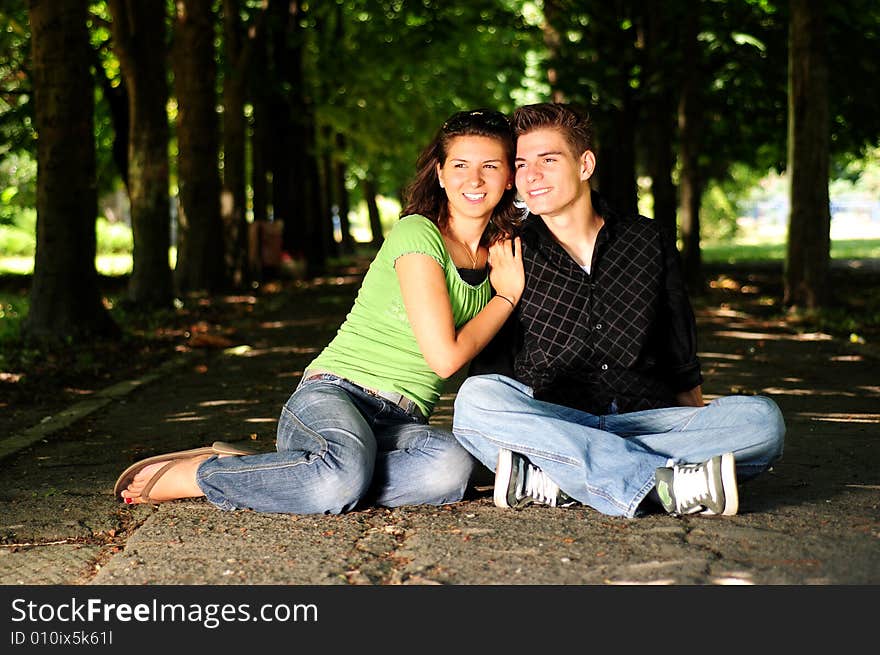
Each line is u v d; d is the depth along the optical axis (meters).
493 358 5.29
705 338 13.89
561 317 5.05
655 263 5.05
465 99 32.16
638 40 22.69
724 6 21.88
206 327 14.89
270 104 27.80
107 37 23.39
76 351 12.20
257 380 10.41
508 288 5.09
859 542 4.37
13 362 11.12
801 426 7.48
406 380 5.14
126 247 48.59
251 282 23.78
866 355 11.77
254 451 5.09
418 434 5.09
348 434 4.88
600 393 5.09
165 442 7.26
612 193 23.50
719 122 26.91
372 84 30.78
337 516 4.91
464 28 25.86
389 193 58.09
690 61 21.36
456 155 4.90
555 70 22.55
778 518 4.74
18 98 21.53
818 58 16.91
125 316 16.23
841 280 26.03
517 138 4.97
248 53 23.47
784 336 14.05
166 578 4.15
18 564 4.45
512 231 5.10
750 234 73.06
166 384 10.28
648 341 5.10
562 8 22.83
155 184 17.98
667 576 4.02
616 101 22.42
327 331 15.13
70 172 13.12
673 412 5.00
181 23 20.88
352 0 28.28
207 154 21.33
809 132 17.00
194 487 5.12
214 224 21.56
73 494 5.65
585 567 4.12
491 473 5.87
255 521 4.84
